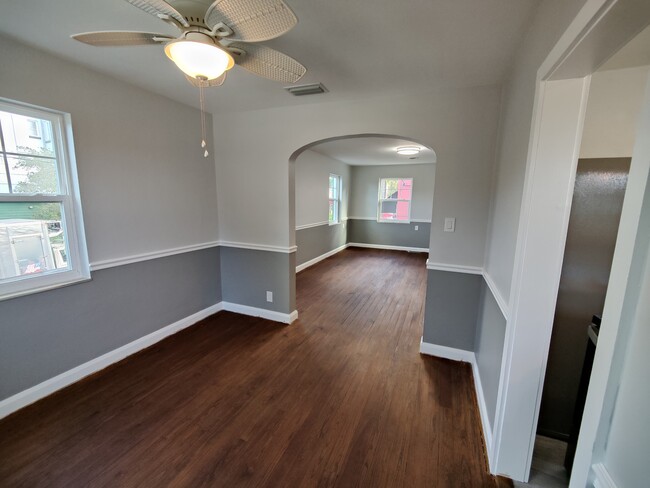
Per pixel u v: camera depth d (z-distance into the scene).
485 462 1.57
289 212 3.05
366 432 1.75
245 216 3.23
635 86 1.38
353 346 2.76
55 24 1.56
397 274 5.42
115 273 2.37
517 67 1.68
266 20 1.10
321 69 2.00
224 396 2.04
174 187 2.81
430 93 2.35
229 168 3.21
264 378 2.25
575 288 1.53
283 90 2.40
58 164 2.02
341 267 5.95
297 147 2.87
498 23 1.46
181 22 1.17
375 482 1.45
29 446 1.61
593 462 0.80
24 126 1.84
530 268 1.28
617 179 1.40
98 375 2.25
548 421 1.70
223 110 3.02
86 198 2.13
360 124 2.60
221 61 1.30
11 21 1.53
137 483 1.42
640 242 0.68
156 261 2.70
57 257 2.05
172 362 2.44
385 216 8.12
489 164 2.24
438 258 2.49
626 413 0.70
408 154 5.80
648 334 0.64
